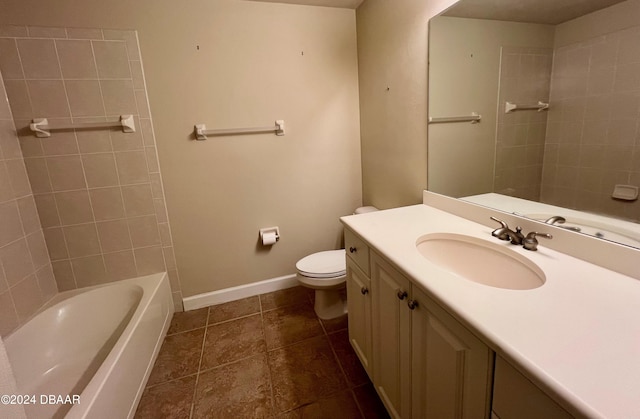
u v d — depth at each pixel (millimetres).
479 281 1113
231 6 1938
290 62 2127
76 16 1686
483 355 666
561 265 891
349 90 2307
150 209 2012
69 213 1860
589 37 870
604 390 471
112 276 2008
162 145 1971
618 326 619
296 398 1439
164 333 1929
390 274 1076
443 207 1547
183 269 2182
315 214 2426
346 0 2053
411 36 1630
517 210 1170
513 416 608
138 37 1799
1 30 1594
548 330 615
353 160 2438
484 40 1219
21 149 1720
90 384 1138
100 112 1806
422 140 1656
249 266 2340
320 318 2059
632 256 796
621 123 815
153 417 1375
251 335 1912
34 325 1646
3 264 1557
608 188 863
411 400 1038
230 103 2045
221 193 2158
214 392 1493
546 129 1032
